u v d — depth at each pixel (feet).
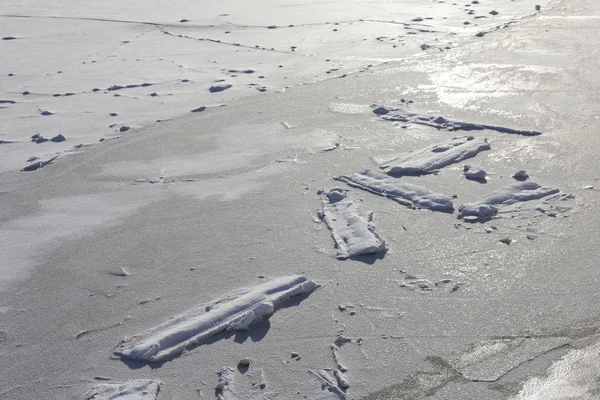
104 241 17.11
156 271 15.74
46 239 17.31
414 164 20.10
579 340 12.92
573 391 11.69
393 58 30.94
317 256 15.97
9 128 24.88
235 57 32.22
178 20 40.01
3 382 12.60
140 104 26.71
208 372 12.55
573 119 22.91
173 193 19.40
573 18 36.09
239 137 22.95
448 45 32.42
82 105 26.89
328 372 12.41
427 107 24.73
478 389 11.84
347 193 18.76
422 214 17.52
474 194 18.34
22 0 48.34
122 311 14.39
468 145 21.16
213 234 17.15
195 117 25.05
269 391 12.01
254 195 19.02
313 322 13.76
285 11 41.19
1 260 16.44
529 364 12.37
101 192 19.71
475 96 25.62
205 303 14.44
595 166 19.54
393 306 14.12
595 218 16.92
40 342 13.62
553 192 18.22
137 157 21.86
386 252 15.98
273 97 26.73
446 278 14.93
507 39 32.89
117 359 13.01
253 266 15.70
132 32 37.78
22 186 20.34
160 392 12.12
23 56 34.04
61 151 22.59
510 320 13.55
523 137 21.79
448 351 12.78
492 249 15.90
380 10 40.29
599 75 26.99
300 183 19.57
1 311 14.60
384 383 12.07
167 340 13.28
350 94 26.55
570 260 15.34
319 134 22.84
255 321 13.79
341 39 34.45
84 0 47.50
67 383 12.49
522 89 26.05
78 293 15.08
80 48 35.04
